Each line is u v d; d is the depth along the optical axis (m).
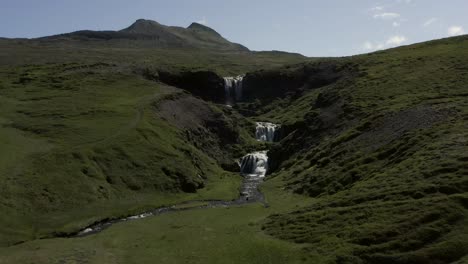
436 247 38.22
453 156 53.59
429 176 50.88
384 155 67.50
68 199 67.50
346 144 81.25
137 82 134.88
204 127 117.00
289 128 117.00
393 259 38.34
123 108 106.06
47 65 158.75
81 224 62.16
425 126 69.81
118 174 78.25
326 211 52.00
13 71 145.38
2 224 57.59
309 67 156.75
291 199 70.81
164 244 51.19
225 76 171.12
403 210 44.75
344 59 154.75
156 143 91.44
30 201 63.88
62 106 104.88
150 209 71.75
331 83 140.50
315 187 70.12
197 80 156.00
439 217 41.81
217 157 109.62
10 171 68.81
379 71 121.94
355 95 105.25
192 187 83.12
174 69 159.50
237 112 142.75
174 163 87.12
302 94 146.75
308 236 46.75
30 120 93.75
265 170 104.62
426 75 106.94
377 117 84.62
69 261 46.34
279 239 48.09
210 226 57.97
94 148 82.00
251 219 59.91
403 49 149.88
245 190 84.94
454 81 96.31
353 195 55.09
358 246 41.06
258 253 44.84
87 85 126.88
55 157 75.81
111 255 48.25
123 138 88.38
